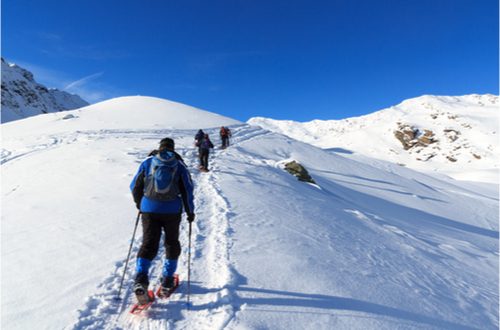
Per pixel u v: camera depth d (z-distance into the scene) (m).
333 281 4.52
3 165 14.96
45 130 31.11
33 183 10.55
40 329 3.08
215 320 3.24
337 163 32.84
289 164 18.77
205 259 4.85
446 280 6.57
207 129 35.81
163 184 3.53
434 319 4.21
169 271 3.62
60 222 6.34
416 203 25.28
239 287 3.96
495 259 11.38
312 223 8.00
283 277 4.38
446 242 12.34
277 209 8.70
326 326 3.38
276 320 3.35
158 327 3.14
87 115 40.62
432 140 199.88
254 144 30.20
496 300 6.20
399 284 5.20
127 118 39.25
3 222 6.46
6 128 35.22
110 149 17.33
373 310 3.91
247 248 5.38
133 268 4.48
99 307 3.49
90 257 4.73
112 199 8.16
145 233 3.54
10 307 3.42
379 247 7.59
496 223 26.80
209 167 14.91
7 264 4.44
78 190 9.14
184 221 6.75
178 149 19.47
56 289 3.80
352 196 19.95
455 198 34.47
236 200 8.99
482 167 161.50
